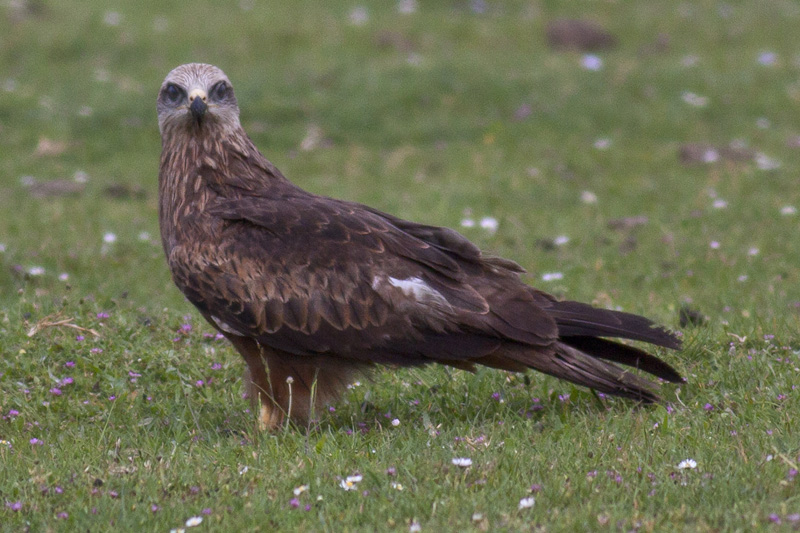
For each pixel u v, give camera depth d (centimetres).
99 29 3250
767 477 791
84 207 2062
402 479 819
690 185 2148
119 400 1037
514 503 773
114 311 1286
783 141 2519
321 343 958
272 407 1009
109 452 888
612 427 927
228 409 1041
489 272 977
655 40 3359
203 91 1038
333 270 955
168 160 1064
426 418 953
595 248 1727
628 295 1430
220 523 755
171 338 1185
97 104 2744
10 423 985
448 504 763
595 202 2050
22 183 2253
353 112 2697
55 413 1015
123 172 2394
